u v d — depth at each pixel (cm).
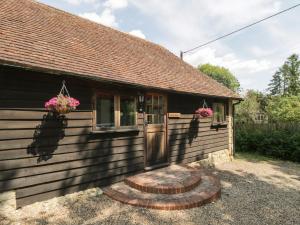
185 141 834
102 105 579
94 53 636
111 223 413
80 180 526
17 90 429
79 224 406
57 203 478
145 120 688
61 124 493
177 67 1010
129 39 1008
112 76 558
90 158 546
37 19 642
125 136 629
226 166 929
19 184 430
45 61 454
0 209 407
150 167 693
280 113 1867
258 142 1205
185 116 835
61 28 679
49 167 473
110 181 591
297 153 1029
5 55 394
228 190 614
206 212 472
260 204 525
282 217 462
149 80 668
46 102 466
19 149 430
